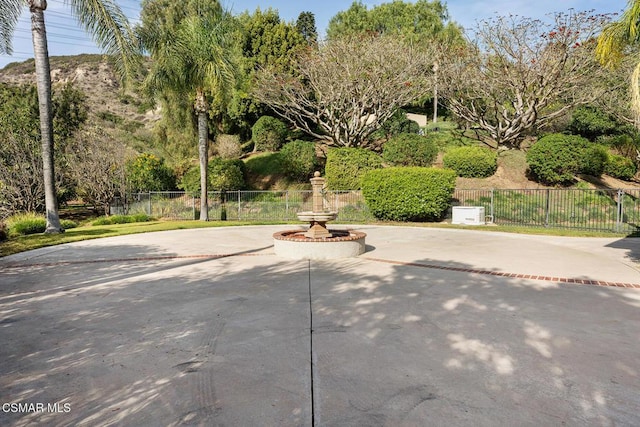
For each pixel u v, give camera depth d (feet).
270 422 7.06
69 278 20.10
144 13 64.28
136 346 10.74
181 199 62.49
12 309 14.53
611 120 63.98
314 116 68.44
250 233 40.81
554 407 7.50
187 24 50.52
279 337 11.29
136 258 25.86
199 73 49.83
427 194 48.73
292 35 77.97
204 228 46.85
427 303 14.62
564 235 36.83
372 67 62.59
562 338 11.04
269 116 77.97
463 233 39.22
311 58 64.69
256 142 76.59
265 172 69.21
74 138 65.82
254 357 9.91
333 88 64.03
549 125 68.80
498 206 52.95
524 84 58.70
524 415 7.23
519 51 57.21
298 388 8.30
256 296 15.96
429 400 7.78
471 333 11.46
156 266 23.04
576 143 52.85
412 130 77.36
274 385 8.45
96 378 8.88
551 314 13.20
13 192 55.47
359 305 14.44
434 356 9.86
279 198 60.49
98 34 38.93
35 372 9.23
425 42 79.51
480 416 7.20
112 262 24.59
